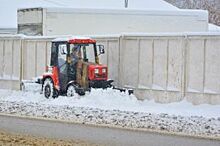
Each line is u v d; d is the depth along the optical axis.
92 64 35.59
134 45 36.69
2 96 39.00
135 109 31.22
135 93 36.34
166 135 22.27
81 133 22.59
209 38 32.22
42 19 49.09
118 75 37.53
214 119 26.73
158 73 35.03
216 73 31.81
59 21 49.59
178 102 33.44
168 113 29.44
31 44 43.03
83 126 24.72
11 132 22.72
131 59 36.84
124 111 29.94
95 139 21.02
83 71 35.41
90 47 37.44
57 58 36.41
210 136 22.09
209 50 32.22
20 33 52.66
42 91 38.16
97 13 51.00
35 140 20.38
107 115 28.03
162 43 34.88
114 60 37.88
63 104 33.44
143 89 35.88
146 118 26.97
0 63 45.69
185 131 23.23
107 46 38.31
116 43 37.81
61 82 36.12
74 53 35.78
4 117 27.91
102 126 24.69
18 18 53.06
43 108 31.22
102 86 35.50
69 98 34.44
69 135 21.98
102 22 51.28
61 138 21.19
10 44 44.81
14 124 25.27
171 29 54.53
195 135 22.28
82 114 28.47
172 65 34.16
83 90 34.62
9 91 41.88
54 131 23.08
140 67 36.22
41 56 41.97
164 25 54.25
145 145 19.77
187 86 33.25
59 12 49.59
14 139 20.48
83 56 36.19
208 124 25.00
